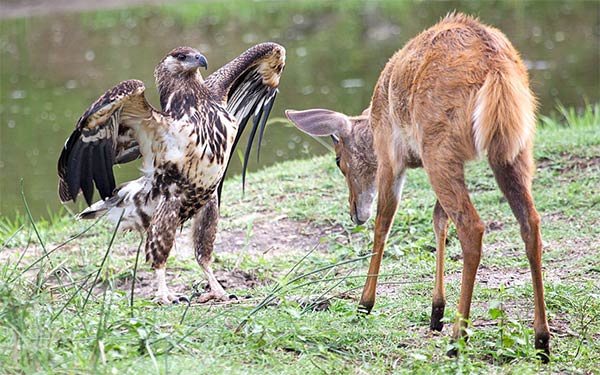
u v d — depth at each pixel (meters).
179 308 11.52
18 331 9.01
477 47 9.80
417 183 17.11
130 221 13.08
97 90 30.11
